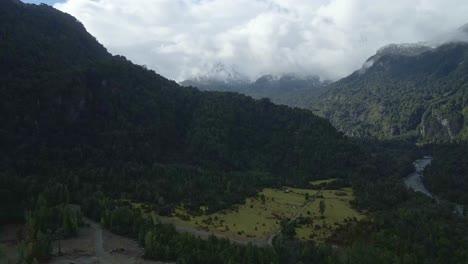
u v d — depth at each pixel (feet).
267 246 534.37
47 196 624.18
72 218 566.77
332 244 591.37
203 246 516.73
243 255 505.66
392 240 589.73
